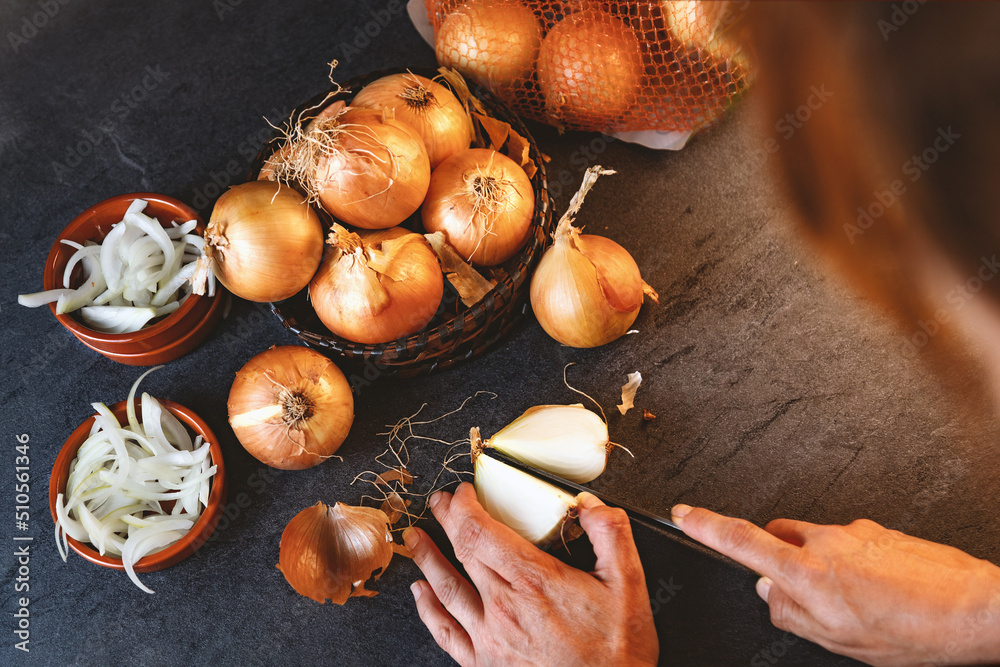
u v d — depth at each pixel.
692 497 0.97
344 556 0.92
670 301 1.03
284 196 0.84
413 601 0.95
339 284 0.84
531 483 0.89
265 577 0.97
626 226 1.06
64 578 0.98
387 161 0.80
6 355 1.06
